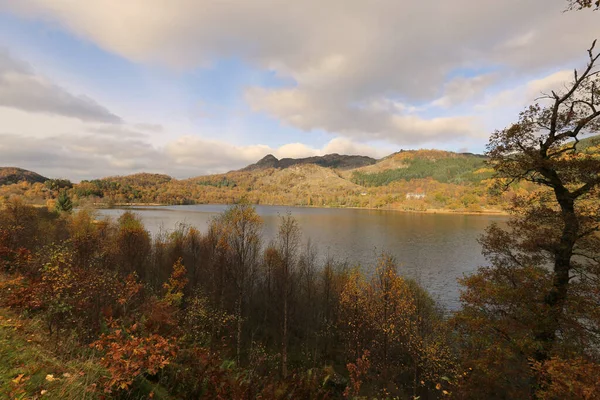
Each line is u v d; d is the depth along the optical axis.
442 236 95.25
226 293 35.66
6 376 5.00
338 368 27.69
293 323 36.75
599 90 11.79
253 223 30.78
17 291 9.12
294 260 43.84
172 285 28.36
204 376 7.84
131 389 5.88
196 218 131.25
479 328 14.20
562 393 8.96
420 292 35.03
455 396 17.59
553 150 13.52
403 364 28.38
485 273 15.16
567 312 12.52
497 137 14.66
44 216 58.88
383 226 123.12
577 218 12.45
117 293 11.99
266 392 8.28
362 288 32.53
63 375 5.46
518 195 15.07
